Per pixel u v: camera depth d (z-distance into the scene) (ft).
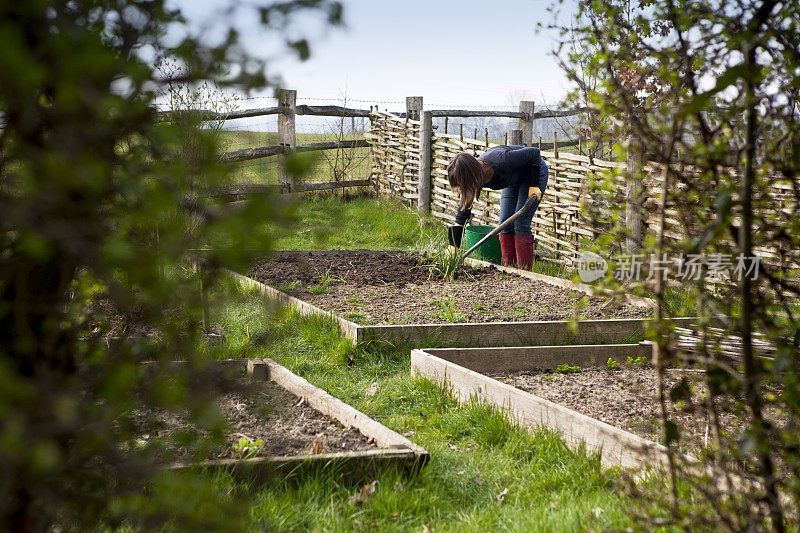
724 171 5.73
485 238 24.93
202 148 3.40
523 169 24.99
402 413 12.99
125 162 3.78
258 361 14.12
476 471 10.21
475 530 8.38
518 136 39.34
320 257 26.78
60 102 3.18
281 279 22.43
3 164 3.49
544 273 25.61
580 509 8.50
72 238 3.31
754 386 5.65
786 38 5.27
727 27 5.41
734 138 5.70
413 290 21.84
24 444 3.06
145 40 3.96
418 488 9.41
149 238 3.69
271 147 40.55
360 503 8.92
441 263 24.16
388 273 24.11
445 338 16.65
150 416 5.10
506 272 24.53
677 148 5.90
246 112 38.55
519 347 15.56
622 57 5.93
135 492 4.30
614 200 6.30
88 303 4.65
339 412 11.77
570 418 11.03
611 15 5.88
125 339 4.25
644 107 5.96
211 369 4.22
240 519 4.46
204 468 8.70
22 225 3.45
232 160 3.50
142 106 3.70
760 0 5.31
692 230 6.00
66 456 4.01
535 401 11.73
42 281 4.21
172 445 9.45
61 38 3.23
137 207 3.52
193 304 3.78
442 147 38.06
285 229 3.53
